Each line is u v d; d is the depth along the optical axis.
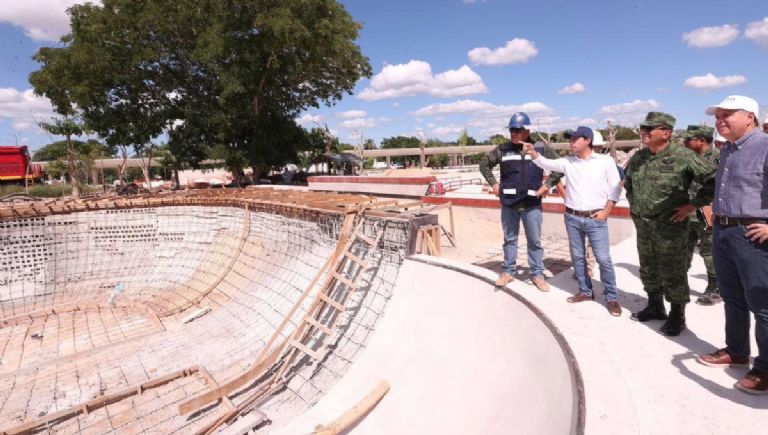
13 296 14.77
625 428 2.62
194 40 25.12
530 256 5.77
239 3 23.27
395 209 9.68
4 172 34.12
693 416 2.90
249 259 14.09
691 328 4.29
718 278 3.35
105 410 7.88
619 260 7.09
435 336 6.43
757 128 2.99
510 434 3.87
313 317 8.38
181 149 29.02
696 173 3.61
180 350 10.21
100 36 23.75
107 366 9.71
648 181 4.00
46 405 8.33
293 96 30.25
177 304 13.25
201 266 15.72
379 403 6.01
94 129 26.89
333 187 23.00
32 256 15.88
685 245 3.96
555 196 12.26
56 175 42.59
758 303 2.95
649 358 3.73
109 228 17.23
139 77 25.48
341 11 26.45
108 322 12.30
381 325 7.66
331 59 26.83
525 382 4.27
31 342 11.15
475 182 26.75
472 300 6.32
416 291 7.61
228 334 10.73
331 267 9.00
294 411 6.93
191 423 7.31
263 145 27.39
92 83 24.55
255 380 8.06
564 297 5.34
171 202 17.53
